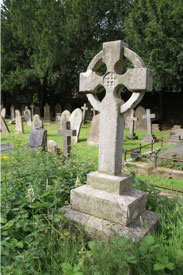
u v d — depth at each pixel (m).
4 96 26.98
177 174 5.29
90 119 21.58
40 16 19.61
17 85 23.84
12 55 22.70
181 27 13.87
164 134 13.71
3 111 20.31
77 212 2.73
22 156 4.38
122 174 2.92
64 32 20.58
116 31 20.73
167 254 2.02
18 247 2.02
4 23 22.34
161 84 15.39
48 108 21.73
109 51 2.73
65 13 20.47
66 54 21.34
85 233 2.46
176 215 2.85
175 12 13.53
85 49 20.92
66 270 1.72
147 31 14.52
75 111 10.35
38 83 24.00
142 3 15.20
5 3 23.44
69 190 3.12
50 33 19.89
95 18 20.38
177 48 13.58
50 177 3.30
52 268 1.96
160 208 3.05
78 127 10.13
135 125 16.16
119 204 2.44
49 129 15.03
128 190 2.84
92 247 1.95
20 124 12.88
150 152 7.64
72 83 23.56
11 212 2.36
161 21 14.00
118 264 1.88
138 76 2.54
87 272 1.83
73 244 2.22
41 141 6.84
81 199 2.72
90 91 2.97
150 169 5.64
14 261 1.93
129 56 2.64
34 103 26.72
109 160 2.81
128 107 2.65
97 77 2.87
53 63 21.34
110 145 2.78
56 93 25.83
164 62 14.52
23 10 20.31
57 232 2.30
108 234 2.30
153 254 2.00
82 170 3.69
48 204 2.36
